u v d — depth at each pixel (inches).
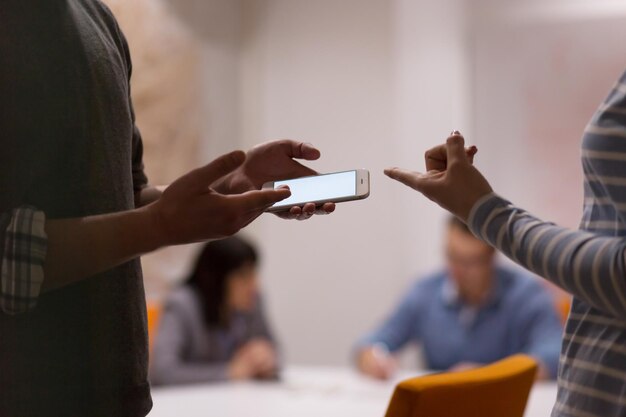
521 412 54.5
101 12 38.6
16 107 32.9
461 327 110.8
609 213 34.8
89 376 34.6
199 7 146.1
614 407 33.5
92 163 34.4
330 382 93.6
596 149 34.5
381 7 150.8
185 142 140.3
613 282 31.8
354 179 38.8
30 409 33.3
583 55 137.3
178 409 77.5
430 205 143.1
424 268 143.3
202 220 31.6
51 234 31.4
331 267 152.9
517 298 108.6
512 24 141.1
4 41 32.8
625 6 135.2
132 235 31.3
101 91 35.6
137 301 37.0
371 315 149.5
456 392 46.2
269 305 156.6
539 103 139.8
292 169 42.2
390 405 45.0
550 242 33.7
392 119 149.4
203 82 147.7
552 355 98.0
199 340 101.3
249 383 93.9
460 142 37.4
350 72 152.6
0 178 32.6
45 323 33.5
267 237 157.9
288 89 156.6
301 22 156.2
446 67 143.4
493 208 35.9
